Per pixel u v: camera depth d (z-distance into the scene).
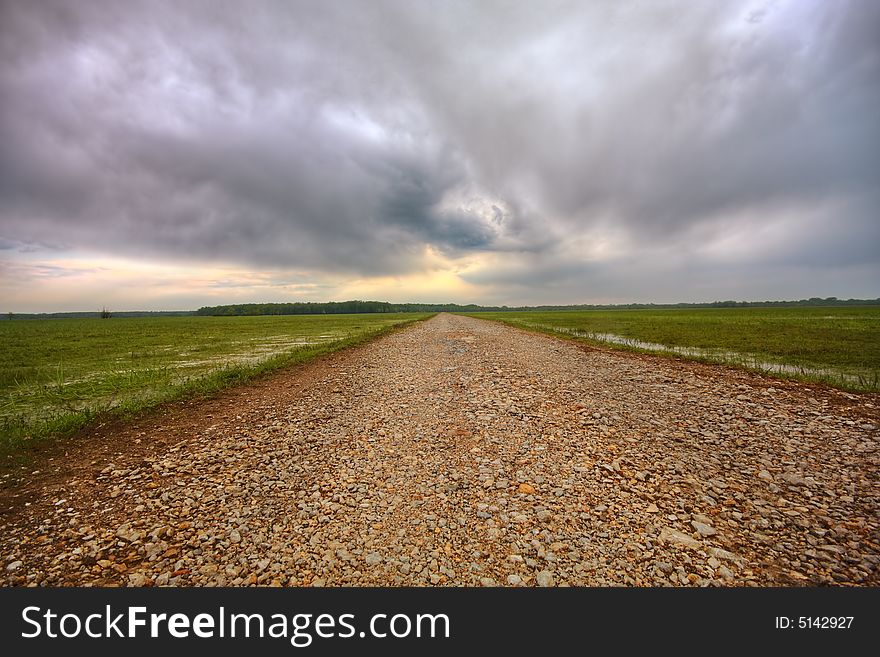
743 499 5.35
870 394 10.41
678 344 24.89
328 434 8.12
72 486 5.84
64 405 10.92
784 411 9.05
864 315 65.19
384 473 6.26
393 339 31.89
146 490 5.71
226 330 49.19
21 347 27.33
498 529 4.69
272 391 12.18
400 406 10.31
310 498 5.47
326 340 32.34
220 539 4.54
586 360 18.08
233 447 7.39
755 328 35.97
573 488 5.68
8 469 6.40
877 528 4.66
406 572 3.98
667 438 7.61
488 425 8.56
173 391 11.56
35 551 4.35
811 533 4.58
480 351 22.53
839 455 6.68
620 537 4.51
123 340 33.44
